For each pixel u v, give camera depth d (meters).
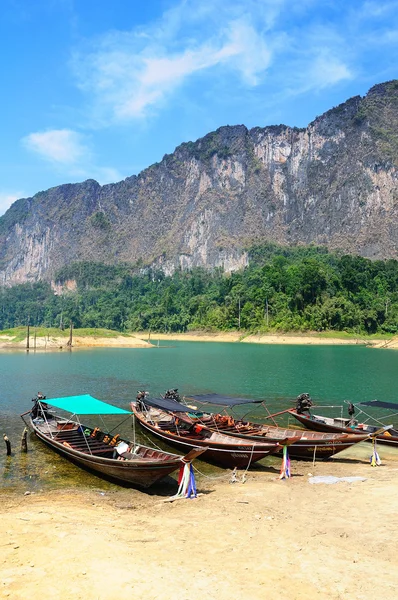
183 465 18.38
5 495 18.45
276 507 16.77
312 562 12.11
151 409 32.44
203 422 28.86
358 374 62.16
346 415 36.28
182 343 152.25
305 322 154.25
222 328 175.50
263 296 169.50
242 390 47.75
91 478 20.89
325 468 22.98
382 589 10.80
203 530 14.37
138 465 18.78
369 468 22.89
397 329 152.00
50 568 11.67
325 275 168.25
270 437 25.86
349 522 15.10
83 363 75.81
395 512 16.03
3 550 12.70
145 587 10.80
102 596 10.43
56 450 24.88
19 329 132.88
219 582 11.05
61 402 26.06
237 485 19.97
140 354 99.12
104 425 32.06
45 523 14.87
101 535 13.79
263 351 111.06
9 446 24.14
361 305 162.75
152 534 14.05
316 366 72.88
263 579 11.21
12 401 39.91
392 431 28.59
